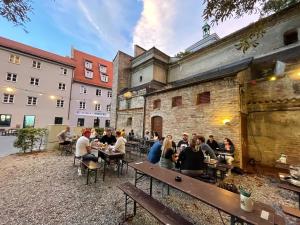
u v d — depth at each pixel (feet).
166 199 13.20
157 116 39.32
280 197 14.44
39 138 30.60
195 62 47.50
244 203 6.59
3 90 65.05
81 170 18.47
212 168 17.71
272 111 24.84
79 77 92.53
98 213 10.69
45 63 77.36
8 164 21.17
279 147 23.72
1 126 64.23
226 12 11.24
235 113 23.84
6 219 9.66
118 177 18.13
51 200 12.18
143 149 32.71
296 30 28.63
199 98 30.17
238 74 24.58
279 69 25.59
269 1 11.55
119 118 56.13
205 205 12.34
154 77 53.78
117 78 62.13
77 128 45.44
